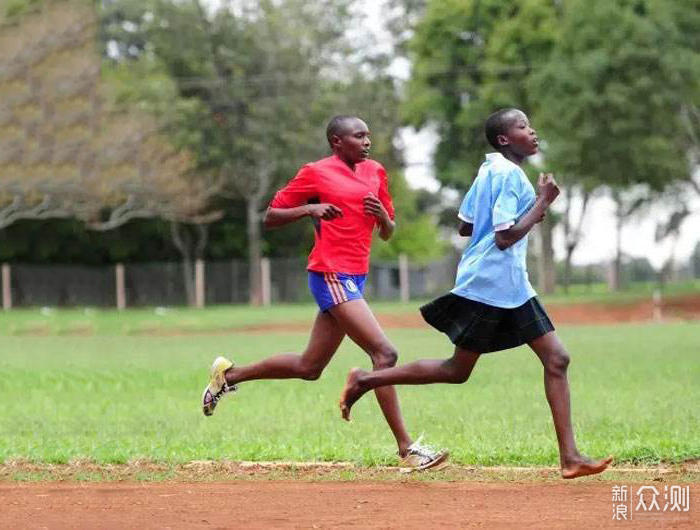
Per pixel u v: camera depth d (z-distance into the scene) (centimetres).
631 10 9812
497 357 5622
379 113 13800
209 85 13662
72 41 11106
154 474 2286
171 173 11912
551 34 12556
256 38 13662
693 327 8556
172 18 13850
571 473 1964
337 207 2147
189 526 1714
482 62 13700
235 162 13688
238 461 2453
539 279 15162
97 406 3822
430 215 17112
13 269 13412
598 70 9794
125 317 10481
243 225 15025
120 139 11462
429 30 13775
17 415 3566
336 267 2159
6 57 10869
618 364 5091
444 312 2003
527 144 2036
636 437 2708
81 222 14262
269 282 13725
